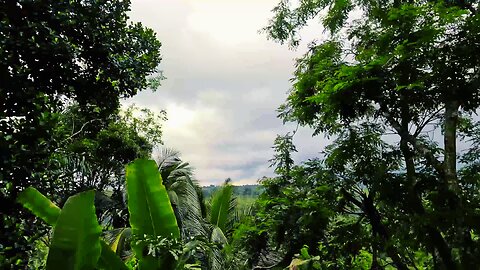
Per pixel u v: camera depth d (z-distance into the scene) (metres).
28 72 10.47
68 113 16.94
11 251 9.21
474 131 13.38
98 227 5.65
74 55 10.98
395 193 12.57
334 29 15.55
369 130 14.12
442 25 10.82
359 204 13.54
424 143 13.29
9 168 9.25
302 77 13.99
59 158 11.02
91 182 22.62
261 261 17.09
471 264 10.16
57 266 5.50
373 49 12.02
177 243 6.19
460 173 12.71
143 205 6.36
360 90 11.61
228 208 17.83
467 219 10.46
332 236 14.64
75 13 11.39
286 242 15.27
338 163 14.00
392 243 11.45
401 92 11.69
